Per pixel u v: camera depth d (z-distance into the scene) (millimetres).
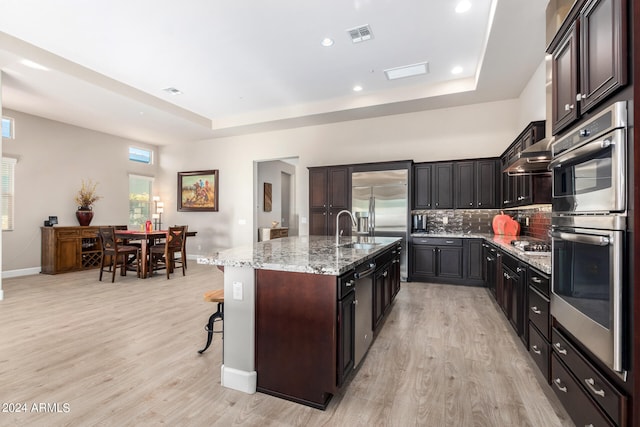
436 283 5211
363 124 6258
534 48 3596
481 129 5402
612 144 1287
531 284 2406
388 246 3312
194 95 5535
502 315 3611
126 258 5879
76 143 6684
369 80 4906
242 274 2096
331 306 1872
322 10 3209
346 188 5785
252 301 2066
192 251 8180
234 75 4711
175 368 2375
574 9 1702
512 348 2725
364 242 3541
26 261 5906
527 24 3141
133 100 5188
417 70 4570
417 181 5551
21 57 3789
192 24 3439
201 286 5043
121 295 4473
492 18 3076
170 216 8453
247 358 2074
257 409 1882
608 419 1328
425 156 5766
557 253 1858
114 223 7441
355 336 2174
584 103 1593
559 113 1931
